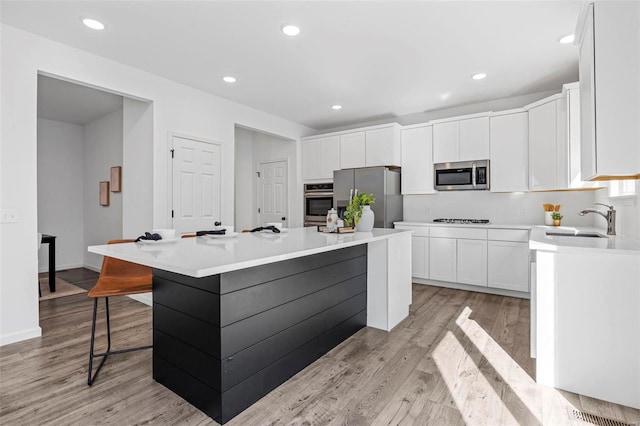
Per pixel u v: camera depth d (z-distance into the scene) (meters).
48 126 5.57
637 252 1.71
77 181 5.91
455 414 1.71
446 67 3.33
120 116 4.99
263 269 1.87
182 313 1.83
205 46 2.90
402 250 3.12
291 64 3.26
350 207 3.06
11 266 2.60
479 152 4.18
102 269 2.23
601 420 1.67
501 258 3.91
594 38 1.81
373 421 1.66
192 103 3.89
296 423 1.64
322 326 2.37
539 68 3.34
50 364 2.24
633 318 1.79
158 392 1.91
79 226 5.93
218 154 4.20
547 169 3.55
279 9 2.36
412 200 5.06
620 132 1.76
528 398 1.85
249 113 4.66
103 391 1.92
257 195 6.18
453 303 3.67
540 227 3.52
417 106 4.62
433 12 2.38
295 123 5.54
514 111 3.94
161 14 2.42
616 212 2.83
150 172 3.55
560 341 1.94
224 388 1.64
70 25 2.56
